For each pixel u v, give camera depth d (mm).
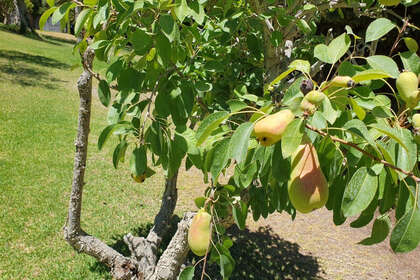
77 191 3182
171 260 2973
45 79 13688
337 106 1372
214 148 1593
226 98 2785
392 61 1376
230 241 1948
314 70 2443
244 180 1593
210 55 2814
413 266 5395
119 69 1791
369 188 1218
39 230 4770
